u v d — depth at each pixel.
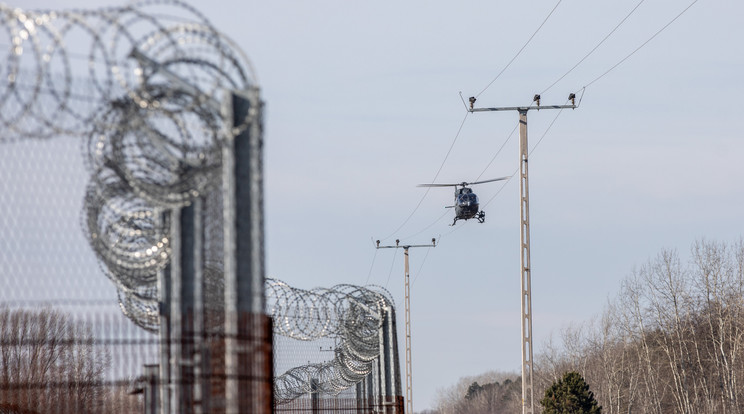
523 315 99.25
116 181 36.25
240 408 32.12
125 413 38.31
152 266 38.06
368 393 92.19
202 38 31.50
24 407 40.69
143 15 29.86
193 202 36.91
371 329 79.75
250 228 32.72
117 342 34.59
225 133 32.28
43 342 41.28
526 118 109.69
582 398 199.12
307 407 82.12
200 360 34.00
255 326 32.66
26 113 29.12
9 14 28.55
